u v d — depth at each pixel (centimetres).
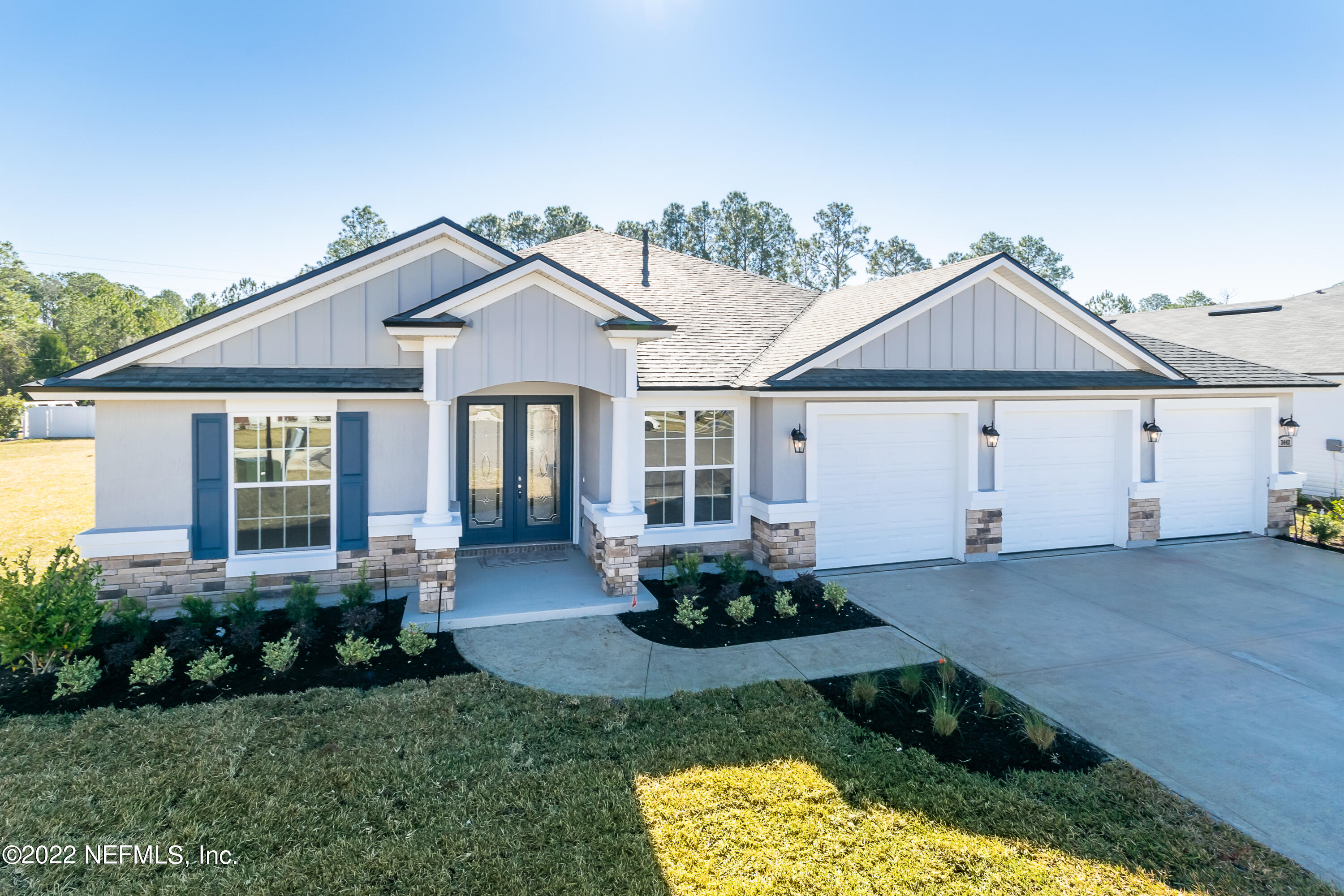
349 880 450
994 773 601
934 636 938
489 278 944
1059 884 461
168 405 966
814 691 757
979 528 1323
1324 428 2073
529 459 1321
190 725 652
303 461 1029
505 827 509
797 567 1204
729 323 1498
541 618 973
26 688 723
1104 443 1444
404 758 604
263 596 1009
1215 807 559
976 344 1318
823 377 1172
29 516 1716
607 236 1969
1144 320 2886
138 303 9456
